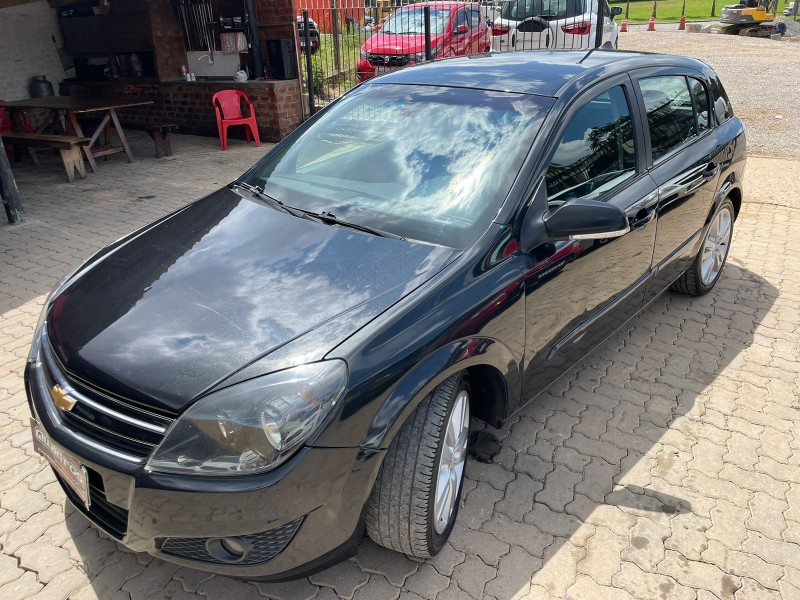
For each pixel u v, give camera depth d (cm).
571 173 291
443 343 222
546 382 302
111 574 244
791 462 309
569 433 328
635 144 340
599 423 336
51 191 767
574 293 294
